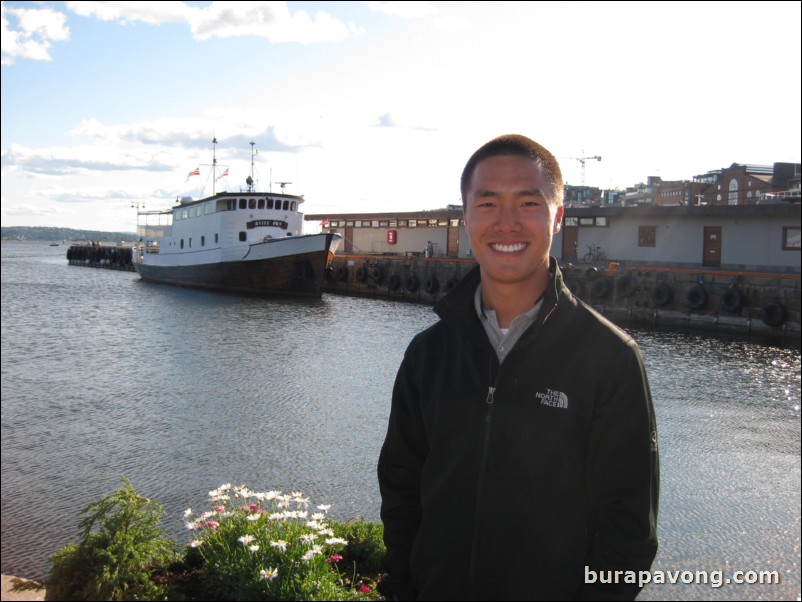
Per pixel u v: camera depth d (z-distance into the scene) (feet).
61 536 22.61
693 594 16.15
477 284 7.09
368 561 14.61
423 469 6.91
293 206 137.28
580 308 6.61
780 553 18.90
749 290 78.74
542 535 6.22
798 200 107.24
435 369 7.02
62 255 474.90
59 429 36.11
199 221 143.43
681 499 24.54
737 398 43.60
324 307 109.50
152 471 29.17
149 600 12.36
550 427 6.24
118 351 65.05
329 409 40.34
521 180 6.47
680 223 100.01
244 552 13.19
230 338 73.72
